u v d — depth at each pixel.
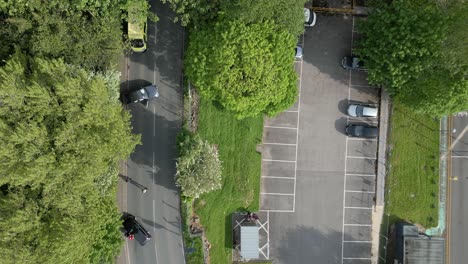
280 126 49.62
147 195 48.75
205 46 41.75
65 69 36.91
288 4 40.69
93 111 36.31
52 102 36.06
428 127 50.47
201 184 44.44
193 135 45.84
